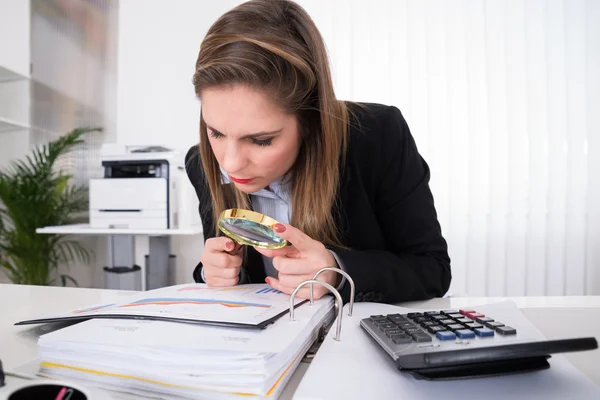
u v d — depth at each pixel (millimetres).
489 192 2236
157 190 2035
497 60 2221
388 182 780
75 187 2646
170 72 2635
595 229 2184
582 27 2164
